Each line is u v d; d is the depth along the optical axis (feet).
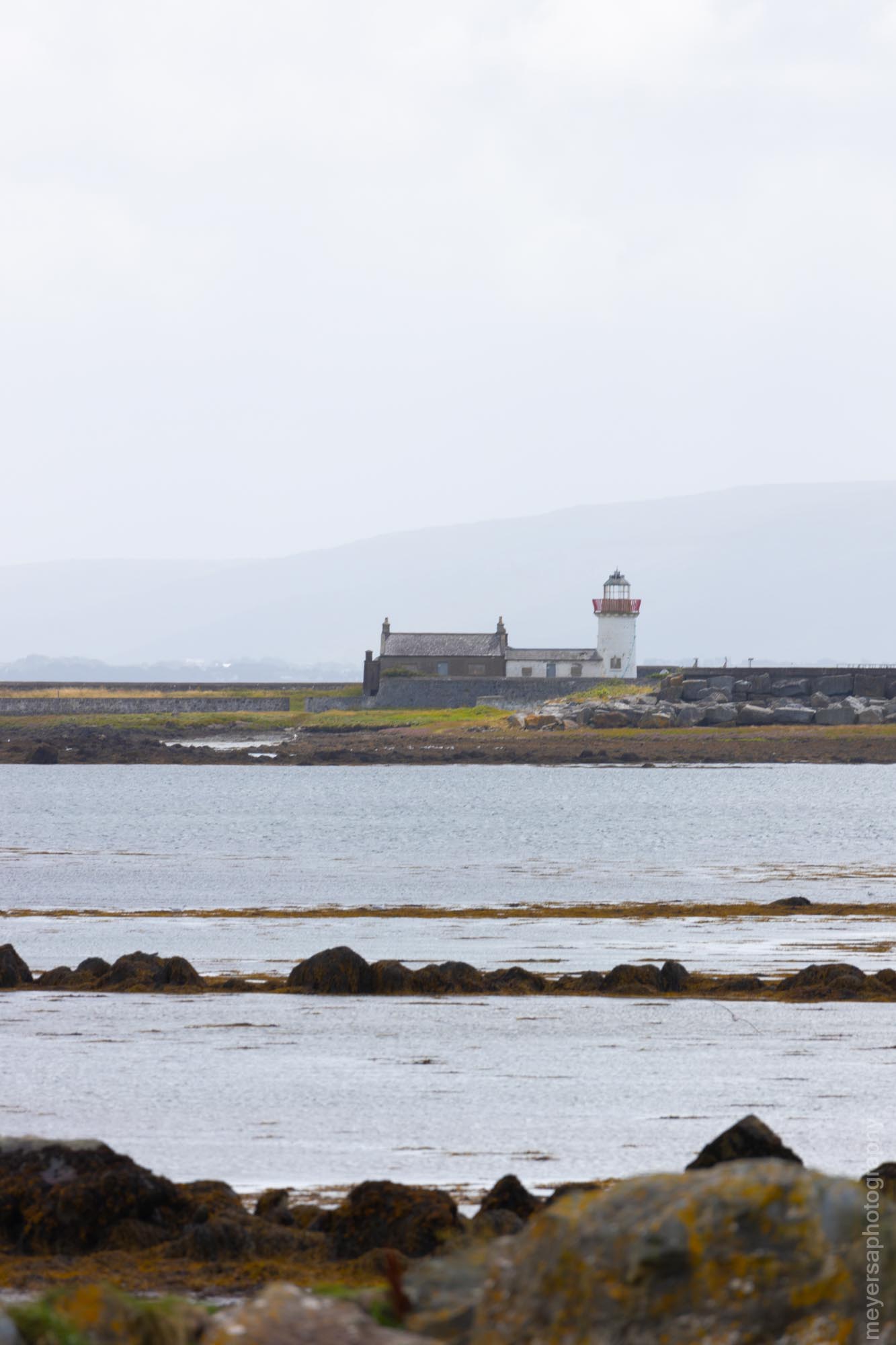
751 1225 95.76
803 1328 91.91
